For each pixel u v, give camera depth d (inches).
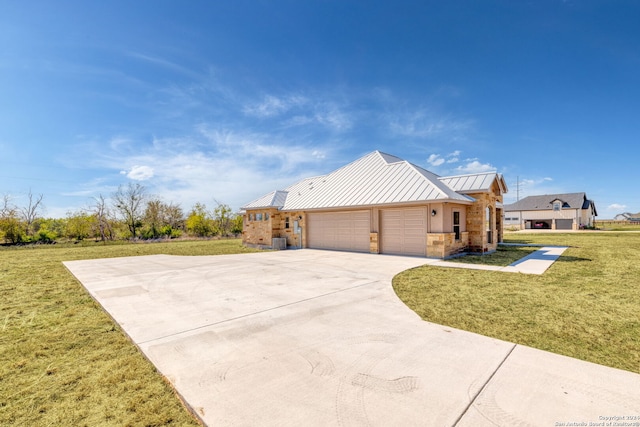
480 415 102.2
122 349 165.6
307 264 461.1
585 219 1868.8
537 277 333.7
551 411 104.0
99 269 448.5
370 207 573.6
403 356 148.5
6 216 997.2
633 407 106.3
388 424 97.9
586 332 176.9
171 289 305.4
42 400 117.3
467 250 565.6
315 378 128.6
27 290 317.4
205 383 125.9
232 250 748.0
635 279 315.6
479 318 204.2
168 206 1429.6
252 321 203.8
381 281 325.4
